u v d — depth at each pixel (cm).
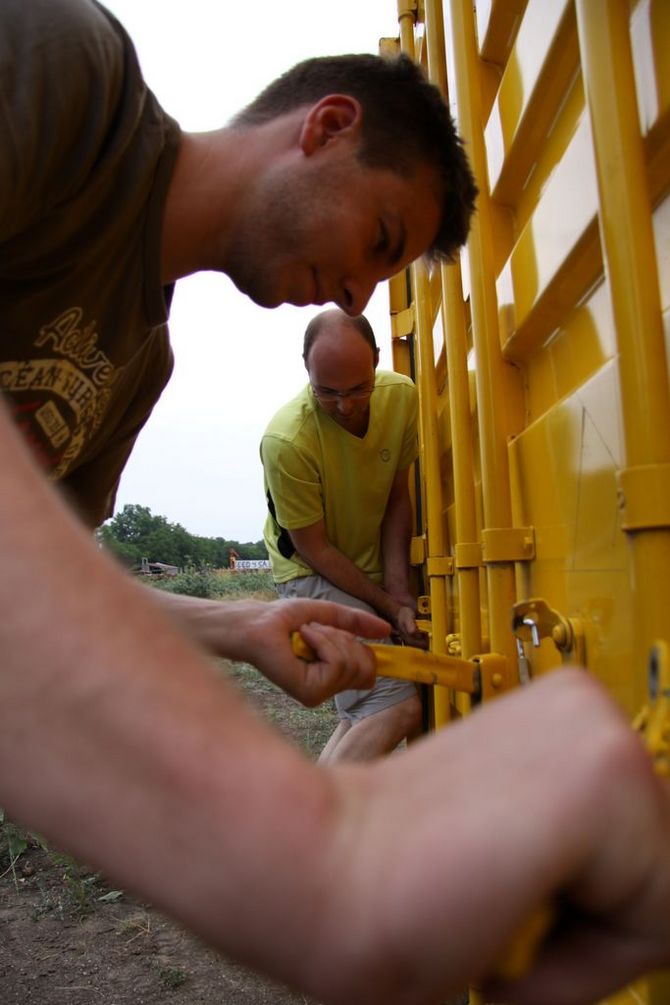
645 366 81
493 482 151
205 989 270
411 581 322
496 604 147
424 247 147
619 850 37
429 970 35
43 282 112
